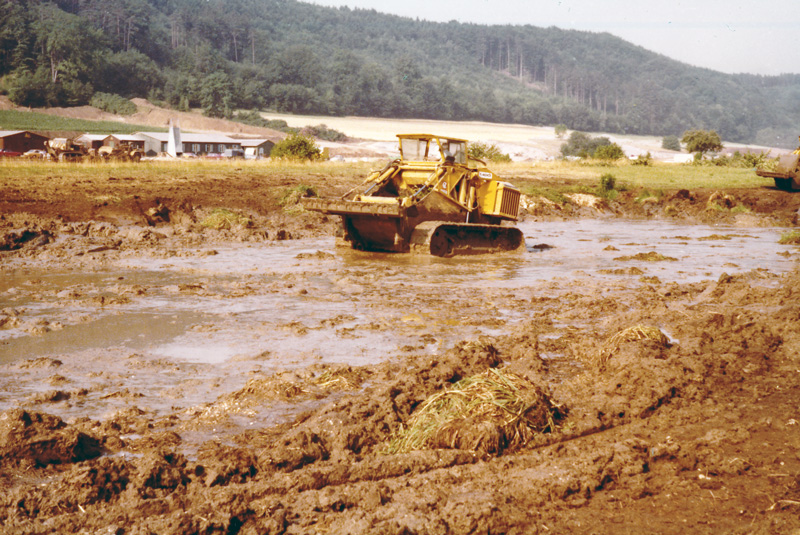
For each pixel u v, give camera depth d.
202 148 89.19
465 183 16.81
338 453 5.27
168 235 18.11
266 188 24.52
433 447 5.36
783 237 20.25
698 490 4.59
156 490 4.65
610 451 5.05
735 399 6.39
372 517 4.18
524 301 11.00
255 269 13.75
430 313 10.05
